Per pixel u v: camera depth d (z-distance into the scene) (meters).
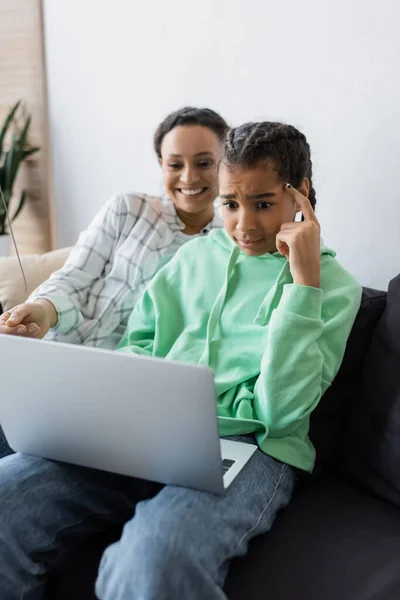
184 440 0.90
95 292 1.50
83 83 1.96
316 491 1.20
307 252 1.14
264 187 1.14
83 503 1.06
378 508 1.13
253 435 1.16
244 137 1.15
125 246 1.50
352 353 1.27
